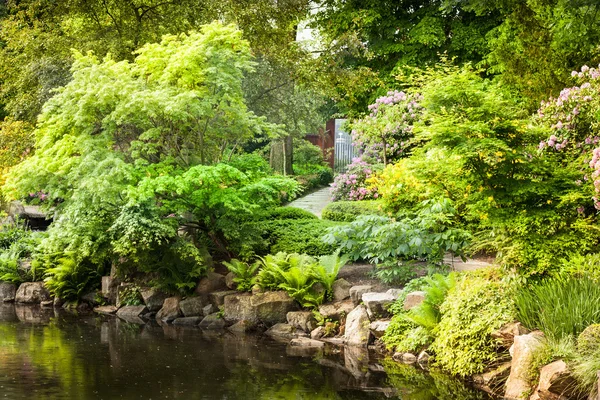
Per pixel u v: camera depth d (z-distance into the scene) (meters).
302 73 24.05
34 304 19.42
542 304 10.48
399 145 21.70
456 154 12.16
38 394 10.27
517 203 12.47
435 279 13.09
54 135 17.84
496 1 18.89
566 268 10.99
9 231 22.45
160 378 11.20
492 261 15.58
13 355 12.73
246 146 35.44
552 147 13.47
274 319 15.39
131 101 16.16
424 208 14.66
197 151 18.17
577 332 9.85
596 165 11.02
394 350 12.87
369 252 15.47
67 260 18.78
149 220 16.50
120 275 17.95
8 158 24.47
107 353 13.00
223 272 17.70
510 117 12.68
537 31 17.20
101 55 24.78
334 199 22.86
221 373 11.53
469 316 11.33
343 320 14.51
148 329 15.59
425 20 24.67
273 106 24.92
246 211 17.11
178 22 26.03
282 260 16.00
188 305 16.56
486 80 18.98
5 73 27.34
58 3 26.53
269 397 10.19
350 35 24.27
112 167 16.50
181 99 16.34
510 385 9.95
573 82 16.09
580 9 17.19
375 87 25.81
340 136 38.16
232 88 17.64
